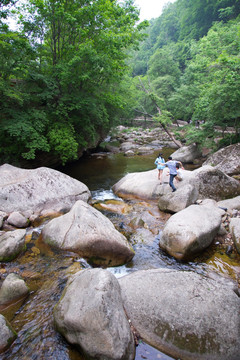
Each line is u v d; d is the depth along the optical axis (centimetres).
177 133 2178
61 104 1213
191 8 4766
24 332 327
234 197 862
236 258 521
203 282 378
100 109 1531
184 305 330
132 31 1600
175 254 523
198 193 841
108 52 1326
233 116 1309
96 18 1274
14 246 499
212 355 287
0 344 297
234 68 1262
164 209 778
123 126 4156
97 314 279
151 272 406
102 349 268
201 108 1584
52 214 739
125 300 352
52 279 439
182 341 300
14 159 1133
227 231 618
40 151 1265
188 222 556
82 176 1278
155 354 298
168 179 942
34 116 1089
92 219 536
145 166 1510
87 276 343
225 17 3675
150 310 333
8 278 405
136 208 811
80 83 1365
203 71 2327
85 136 1633
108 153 1988
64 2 1212
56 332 326
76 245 505
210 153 1705
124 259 508
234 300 341
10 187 736
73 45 1312
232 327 304
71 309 305
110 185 1123
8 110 1045
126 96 2200
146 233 643
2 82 958
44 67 1250
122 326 291
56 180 845
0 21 1037
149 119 4434
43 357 292
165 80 3588
